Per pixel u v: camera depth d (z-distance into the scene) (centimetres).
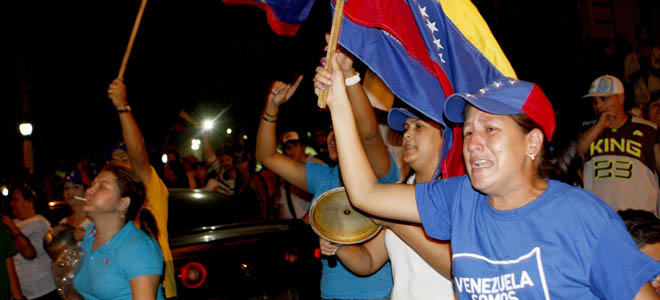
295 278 533
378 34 280
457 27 277
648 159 550
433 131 312
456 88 277
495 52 278
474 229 209
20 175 621
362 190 240
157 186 459
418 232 276
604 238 183
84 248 345
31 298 584
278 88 424
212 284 498
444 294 290
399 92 278
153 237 368
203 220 602
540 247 190
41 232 592
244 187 943
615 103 552
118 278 324
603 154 561
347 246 365
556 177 211
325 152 857
